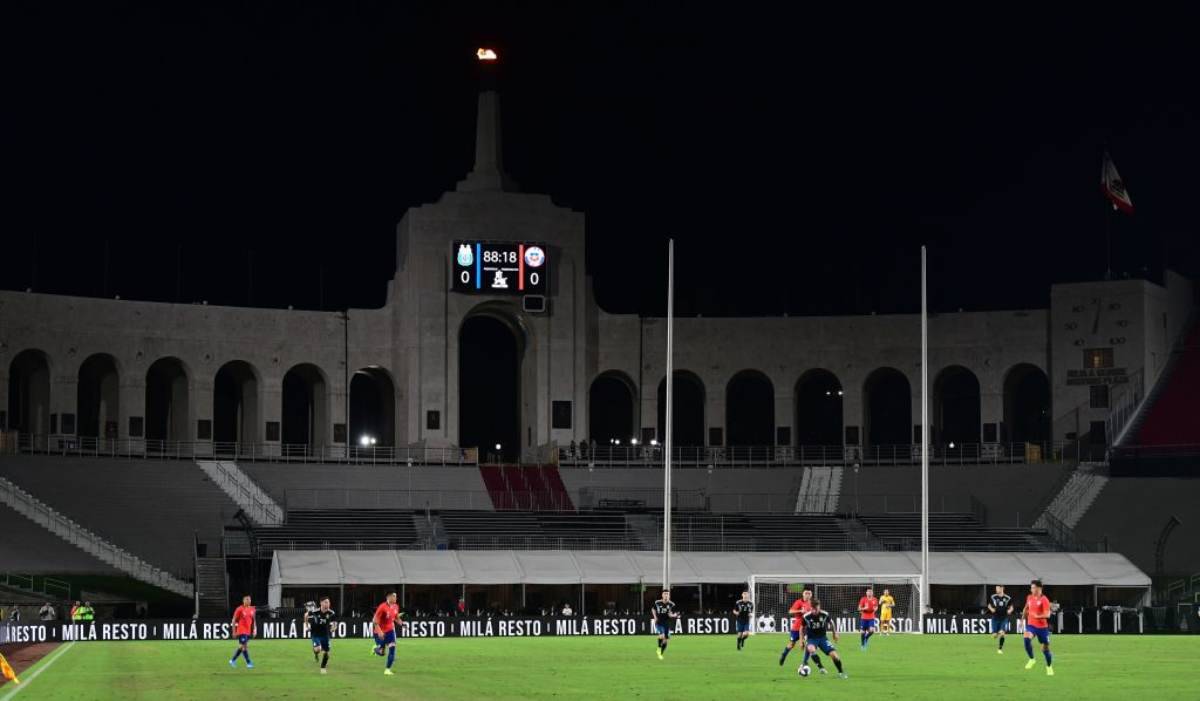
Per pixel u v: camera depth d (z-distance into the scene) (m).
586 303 120.94
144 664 55.34
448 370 117.00
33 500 97.69
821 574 96.44
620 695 40.31
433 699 39.22
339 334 117.81
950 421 147.38
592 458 118.12
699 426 145.25
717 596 97.75
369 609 92.88
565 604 96.31
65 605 85.56
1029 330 118.75
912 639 77.00
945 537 104.44
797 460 119.38
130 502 102.62
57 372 109.75
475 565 93.50
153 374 135.75
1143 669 51.44
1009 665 53.75
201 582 93.56
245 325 115.81
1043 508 109.31
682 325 122.88
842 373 121.62
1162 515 105.31
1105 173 116.56
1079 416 115.94
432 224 117.75
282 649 67.94
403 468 112.62
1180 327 124.38
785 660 56.84
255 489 107.81
